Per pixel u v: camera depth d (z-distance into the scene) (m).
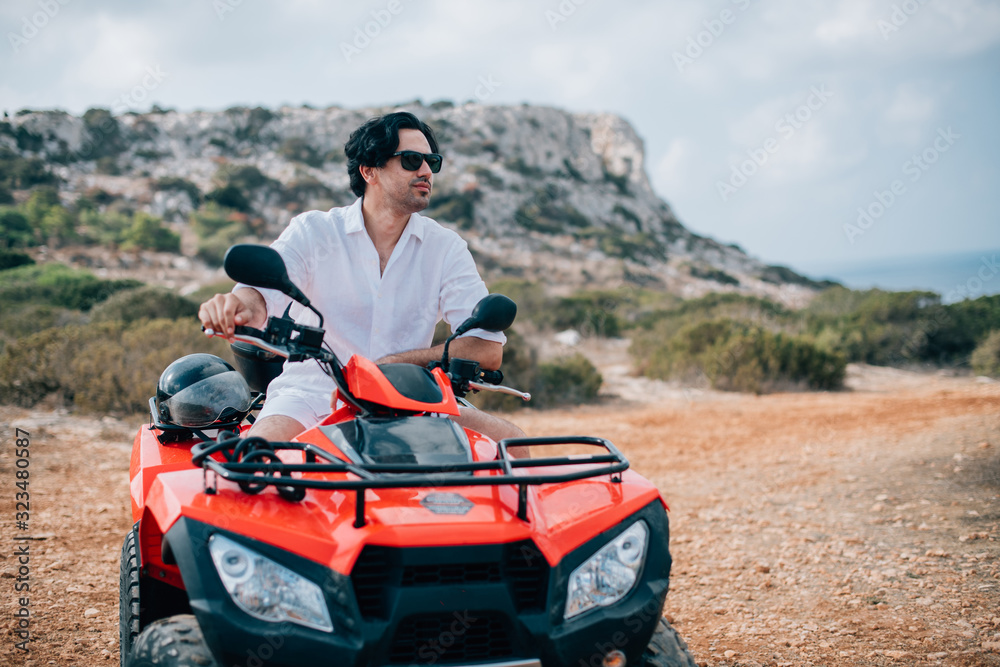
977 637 3.98
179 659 2.14
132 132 72.94
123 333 12.85
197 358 3.47
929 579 4.88
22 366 10.94
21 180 56.19
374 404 2.74
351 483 2.18
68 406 10.75
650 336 23.47
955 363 20.78
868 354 21.52
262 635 2.10
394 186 3.24
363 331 3.39
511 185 78.62
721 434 11.17
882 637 4.04
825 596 4.70
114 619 4.18
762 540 5.94
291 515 2.32
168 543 2.36
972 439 9.19
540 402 14.53
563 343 23.31
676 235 88.88
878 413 12.61
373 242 3.40
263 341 2.68
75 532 5.76
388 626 2.15
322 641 2.11
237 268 2.58
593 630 2.30
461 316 3.47
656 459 9.41
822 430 11.18
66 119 66.81
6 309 19.75
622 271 62.94
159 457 3.13
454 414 2.76
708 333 19.30
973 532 5.74
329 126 80.62
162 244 47.66
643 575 2.45
